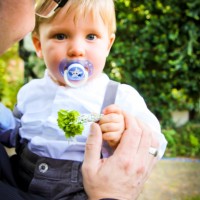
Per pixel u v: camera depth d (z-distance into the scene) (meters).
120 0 5.11
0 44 1.13
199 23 5.08
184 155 4.78
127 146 1.27
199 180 3.91
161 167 4.24
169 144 4.88
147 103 5.35
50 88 1.56
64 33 1.45
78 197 1.39
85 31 1.45
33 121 1.53
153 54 5.24
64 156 1.45
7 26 1.10
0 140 1.60
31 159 1.47
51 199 1.41
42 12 1.35
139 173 1.26
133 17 5.16
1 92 4.64
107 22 1.49
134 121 1.32
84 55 1.45
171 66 5.20
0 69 4.95
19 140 1.57
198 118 5.54
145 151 1.29
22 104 1.63
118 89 1.53
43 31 1.50
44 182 1.42
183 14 5.06
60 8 1.43
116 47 5.21
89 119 1.30
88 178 1.22
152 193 3.55
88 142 1.26
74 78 1.43
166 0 5.07
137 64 5.25
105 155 1.39
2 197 1.12
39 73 5.00
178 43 5.11
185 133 5.16
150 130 1.33
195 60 5.14
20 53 4.96
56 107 1.50
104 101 1.50
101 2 1.46
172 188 3.69
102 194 1.20
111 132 1.27
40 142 1.47
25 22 1.13
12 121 1.60
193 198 3.49
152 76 5.27
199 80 5.25
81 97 1.50
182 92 5.28
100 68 1.49
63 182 1.41
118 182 1.21
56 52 1.46
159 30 5.13
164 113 5.38
